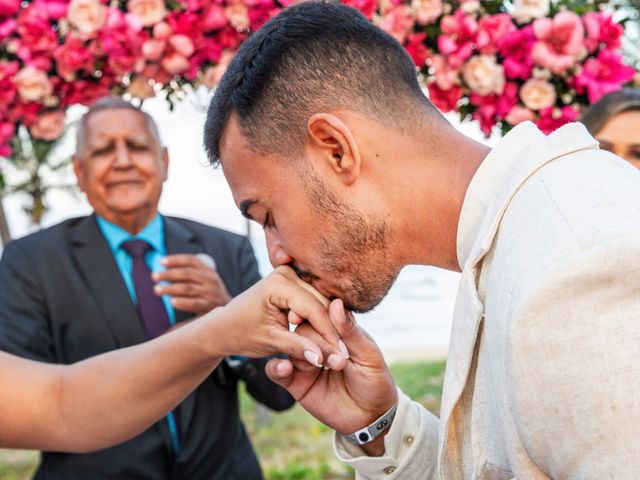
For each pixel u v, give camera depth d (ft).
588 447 3.26
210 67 8.82
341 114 4.39
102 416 5.74
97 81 8.83
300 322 4.91
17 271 8.61
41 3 8.18
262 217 4.71
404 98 4.48
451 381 4.20
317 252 4.55
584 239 3.38
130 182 8.95
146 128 9.14
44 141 9.64
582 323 3.27
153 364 5.55
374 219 4.38
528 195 3.84
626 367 3.21
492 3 8.59
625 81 8.50
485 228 4.02
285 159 4.45
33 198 33.88
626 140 7.99
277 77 4.48
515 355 3.37
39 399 5.84
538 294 3.32
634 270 3.26
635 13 9.98
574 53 8.22
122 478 8.25
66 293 8.57
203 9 8.27
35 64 8.32
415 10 8.29
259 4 8.21
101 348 8.50
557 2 8.61
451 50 8.30
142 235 9.14
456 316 4.24
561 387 3.29
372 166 4.37
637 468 3.15
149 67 8.51
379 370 5.48
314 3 4.79
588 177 3.76
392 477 5.41
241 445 8.99
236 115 4.59
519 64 8.45
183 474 8.45
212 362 5.49
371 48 4.54
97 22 8.07
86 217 9.21
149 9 8.16
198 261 8.37
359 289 4.58
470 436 4.26
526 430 3.43
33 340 8.32
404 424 5.50
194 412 8.58
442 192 4.33
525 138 4.23
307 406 5.63
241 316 5.08
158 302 8.85
